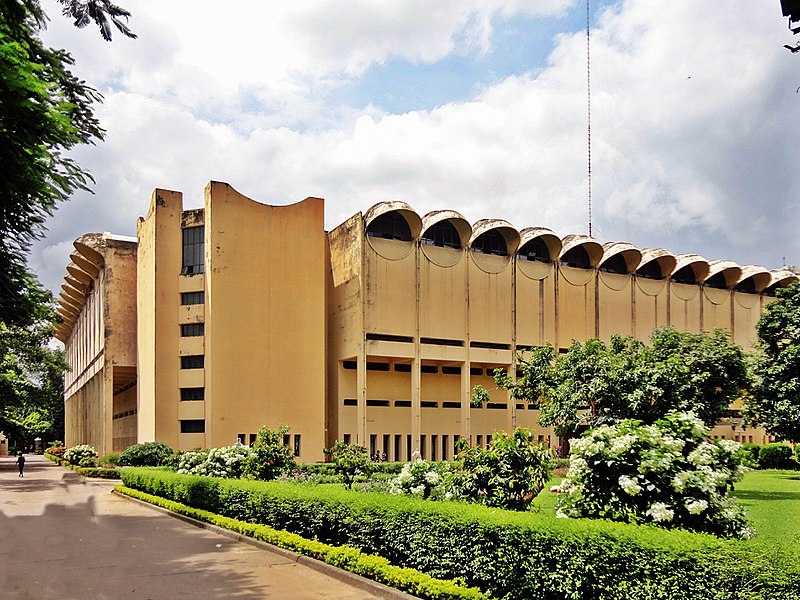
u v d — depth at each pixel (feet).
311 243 127.44
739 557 19.81
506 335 138.00
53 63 30.30
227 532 46.83
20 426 177.78
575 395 71.97
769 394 105.60
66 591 30.99
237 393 117.08
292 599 29.27
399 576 29.40
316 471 91.66
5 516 60.18
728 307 169.89
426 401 137.18
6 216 31.94
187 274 123.13
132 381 166.50
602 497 28.73
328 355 134.82
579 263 151.53
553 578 24.17
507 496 35.81
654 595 21.17
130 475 81.87
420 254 130.82
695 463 28.35
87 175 32.19
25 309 38.34
